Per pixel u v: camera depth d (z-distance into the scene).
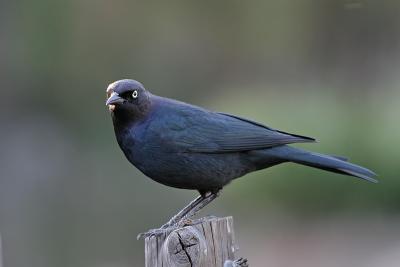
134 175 19.33
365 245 17.36
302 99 20.48
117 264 16.23
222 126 7.77
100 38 21.09
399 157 17.72
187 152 7.65
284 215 18.28
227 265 6.36
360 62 24.22
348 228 18.03
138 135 7.65
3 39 20.84
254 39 22.69
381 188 17.84
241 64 22.88
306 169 17.66
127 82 7.64
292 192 17.86
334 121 18.25
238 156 7.81
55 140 20.81
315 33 23.28
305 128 18.08
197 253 6.30
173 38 21.86
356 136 17.91
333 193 17.97
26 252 17.00
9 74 20.98
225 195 17.91
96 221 18.00
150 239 6.57
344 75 23.62
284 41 22.91
